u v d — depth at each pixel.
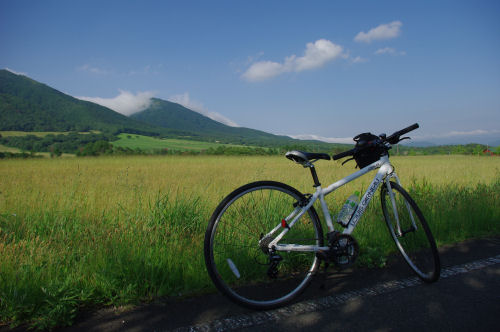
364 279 2.69
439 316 2.08
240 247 2.54
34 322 1.98
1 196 5.72
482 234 4.09
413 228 2.72
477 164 23.44
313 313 2.13
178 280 2.53
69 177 11.14
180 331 1.89
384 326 1.96
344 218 2.61
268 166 19.34
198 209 4.24
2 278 2.32
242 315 2.09
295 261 2.90
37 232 3.67
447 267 2.96
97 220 4.08
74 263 2.73
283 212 2.45
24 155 53.03
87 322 2.00
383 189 2.97
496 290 2.46
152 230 3.48
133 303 2.24
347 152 2.69
